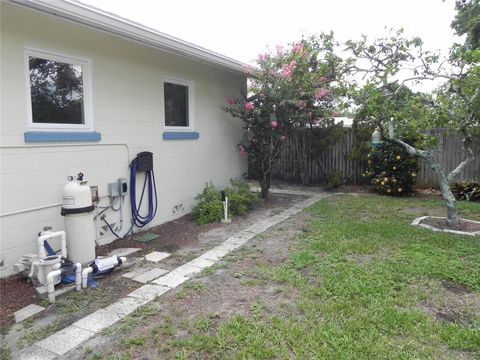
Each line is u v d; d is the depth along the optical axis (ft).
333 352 8.01
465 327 9.02
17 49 12.48
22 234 12.93
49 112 14.05
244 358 7.84
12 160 12.49
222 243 16.66
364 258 13.99
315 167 34.83
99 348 8.40
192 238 17.65
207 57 20.47
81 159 15.16
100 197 16.29
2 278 12.33
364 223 19.16
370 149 30.12
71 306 10.47
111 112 16.67
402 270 12.51
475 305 10.24
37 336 8.92
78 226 12.75
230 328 9.04
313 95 25.07
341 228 18.19
